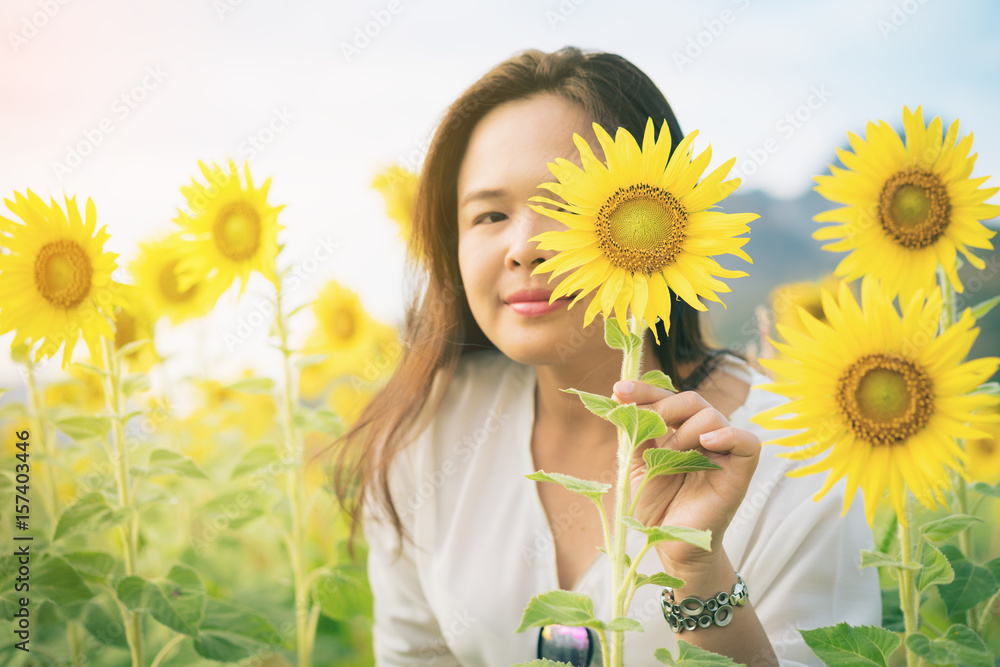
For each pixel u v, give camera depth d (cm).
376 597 185
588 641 140
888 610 148
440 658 179
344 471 189
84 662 174
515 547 159
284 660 198
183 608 129
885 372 79
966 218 91
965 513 127
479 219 133
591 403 79
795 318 192
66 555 136
